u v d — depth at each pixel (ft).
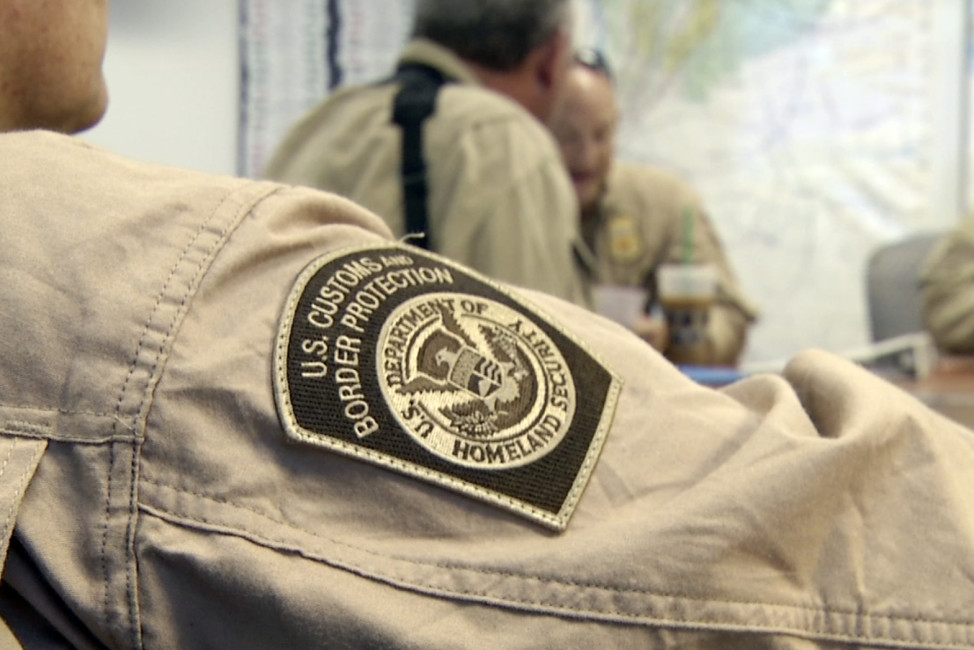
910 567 1.05
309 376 1.03
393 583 0.98
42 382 1.03
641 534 1.00
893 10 8.75
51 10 1.36
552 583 0.98
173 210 1.13
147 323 1.04
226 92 7.32
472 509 1.02
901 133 8.84
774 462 1.05
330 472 1.02
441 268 1.19
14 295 1.05
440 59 3.91
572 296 3.80
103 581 1.00
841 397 1.20
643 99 8.91
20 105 1.38
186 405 1.02
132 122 7.11
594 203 7.32
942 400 4.12
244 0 7.30
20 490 1.00
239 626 0.99
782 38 8.84
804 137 8.90
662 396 1.16
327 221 1.24
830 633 1.02
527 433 1.06
